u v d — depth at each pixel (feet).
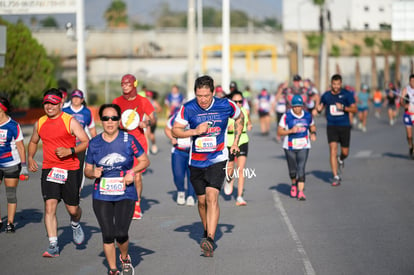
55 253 39.75
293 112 59.41
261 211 54.24
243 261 38.06
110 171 34.73
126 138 34.88
